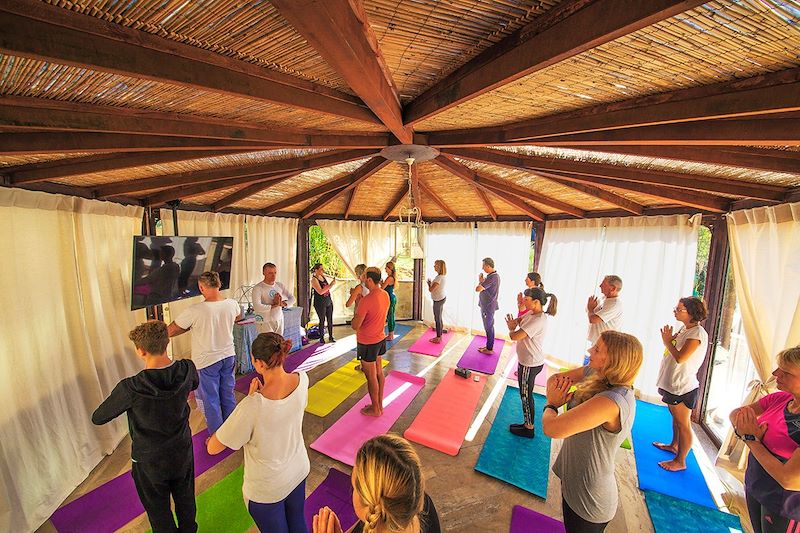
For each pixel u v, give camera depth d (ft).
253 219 17.40
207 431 10.89
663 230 12.92
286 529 5.84
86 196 9.57
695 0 2.07
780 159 5.72
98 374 9.66
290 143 6.27
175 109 4.71
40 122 3.90
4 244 7.27
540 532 7.45
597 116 4.92
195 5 2.68
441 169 12.28
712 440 10.80
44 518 7.53
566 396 5.63
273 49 3.51
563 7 2.87
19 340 7.55
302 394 5.81
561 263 17.17
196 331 9.89
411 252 23.49
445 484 8.86
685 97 4.09
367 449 3.24
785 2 2.44
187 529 6.77
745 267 9.34
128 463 9.34
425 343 19.93
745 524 7.77
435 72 4.41
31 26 2.47
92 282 9.62
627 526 7.77
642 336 13.60
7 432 7.16
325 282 18.99
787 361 5.15
